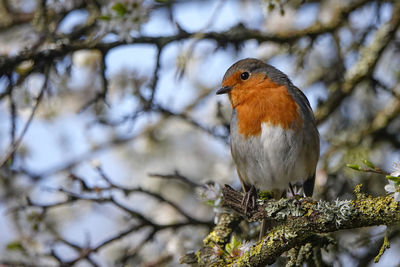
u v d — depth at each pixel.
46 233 11.12
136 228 10.06
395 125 11.99
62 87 11.49
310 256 8.22
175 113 11.31
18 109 10.50
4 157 9.01
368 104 12.24
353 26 12.34
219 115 11.37
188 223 10.16
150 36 10.33
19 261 10.48
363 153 11.15
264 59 12.54
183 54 10.60
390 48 12.29
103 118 11.44
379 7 11.40
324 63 12.90
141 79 11.74
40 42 10.30
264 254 7.02
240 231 8.78
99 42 10.10
